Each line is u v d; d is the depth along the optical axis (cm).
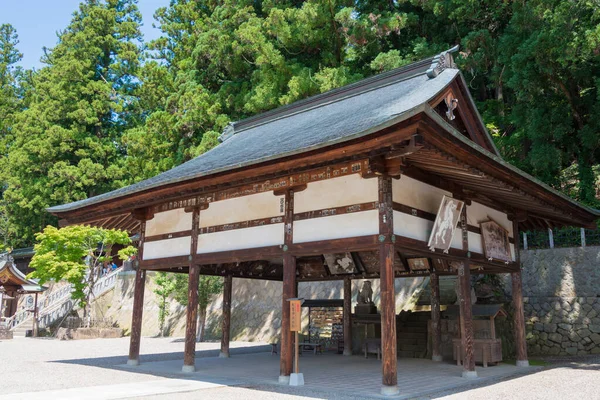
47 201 3847
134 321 1319
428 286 1873
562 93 1936
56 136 3881
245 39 2327
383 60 2089
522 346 1270
